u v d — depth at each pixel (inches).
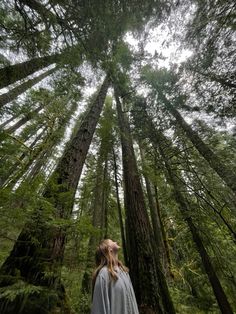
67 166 145.1
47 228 94.0
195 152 233.3
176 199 197.8
